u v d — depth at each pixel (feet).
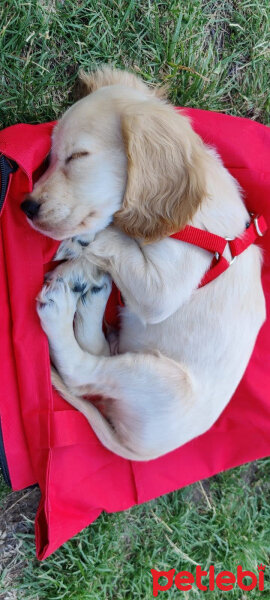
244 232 2.02
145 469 2.32
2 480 2.24
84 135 1.77
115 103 1.82
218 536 2.63
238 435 2.47
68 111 1.83
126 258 1.90
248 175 2.18
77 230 1.84
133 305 1.96
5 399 1.95
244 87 2.57
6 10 2.10
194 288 1.94
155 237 1.87
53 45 2.21
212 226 1.94
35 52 2.19
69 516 2.12
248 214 2.12
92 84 2.04
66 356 2.02
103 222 1.87
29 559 2.29
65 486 2.10
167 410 2.02
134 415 2.08
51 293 1.95
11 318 1.93
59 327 1.98
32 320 1.95
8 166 1.80
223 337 2.01
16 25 2.13
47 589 2.31
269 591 2.70
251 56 2.55
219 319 1.99
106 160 1.78
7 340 1.93
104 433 2.14
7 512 2.28
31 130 1.86
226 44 2.53
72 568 2.34
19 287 1.91
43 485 2.03
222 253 1.93
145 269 1.90
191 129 1.91
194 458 2.42
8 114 2.14
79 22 2.26
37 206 1.77
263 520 2.75
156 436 2.08
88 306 2.06
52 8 2.19
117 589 2.43
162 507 2.57
